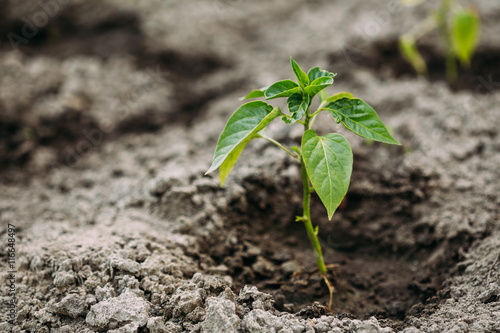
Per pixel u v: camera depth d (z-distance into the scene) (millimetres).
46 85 1045
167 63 1237
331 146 696
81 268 750
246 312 723
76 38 1258
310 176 687
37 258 755
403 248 831
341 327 713
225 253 806
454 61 1167
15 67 1054
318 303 751
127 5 1330
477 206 836
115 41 1250
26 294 741
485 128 933
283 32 1393
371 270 817
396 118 960
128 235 788
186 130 1045
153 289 732
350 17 1355
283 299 762
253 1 1546
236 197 834
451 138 920
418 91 1010
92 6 1306
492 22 1266
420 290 779
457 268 783
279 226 846
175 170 859
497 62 1169
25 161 956
